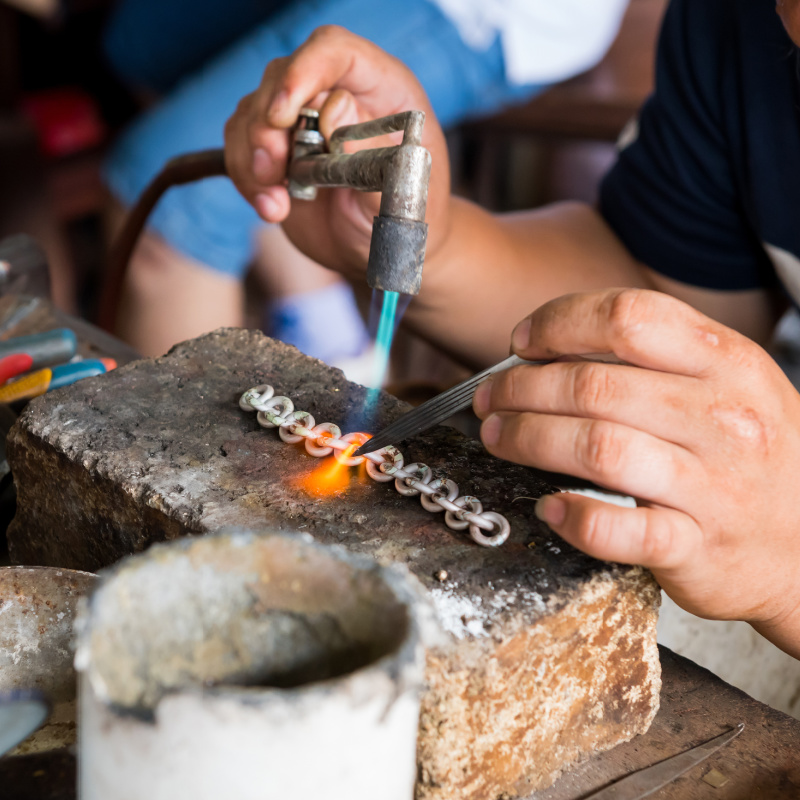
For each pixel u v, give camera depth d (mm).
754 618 579
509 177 3141
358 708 313
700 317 519
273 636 380
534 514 600
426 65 1790
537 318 548
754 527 516
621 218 1277
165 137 1872
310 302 2428
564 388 516
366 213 970
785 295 1217
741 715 599
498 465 659
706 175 1149
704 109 1136
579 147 3260
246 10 2078
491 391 551
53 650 530
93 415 693
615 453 490
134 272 1987
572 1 1896
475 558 553
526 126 2469
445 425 711
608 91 2398
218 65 1871
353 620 368
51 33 2982
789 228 1060
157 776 316
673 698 615
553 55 1960
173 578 357
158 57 2242
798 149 1024
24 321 1055
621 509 492
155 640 358
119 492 621
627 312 506
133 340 2074
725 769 550
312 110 841
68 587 522
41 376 798
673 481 494
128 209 1952
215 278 1995
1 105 2420
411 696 336
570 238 1268
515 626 497
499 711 495
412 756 366
